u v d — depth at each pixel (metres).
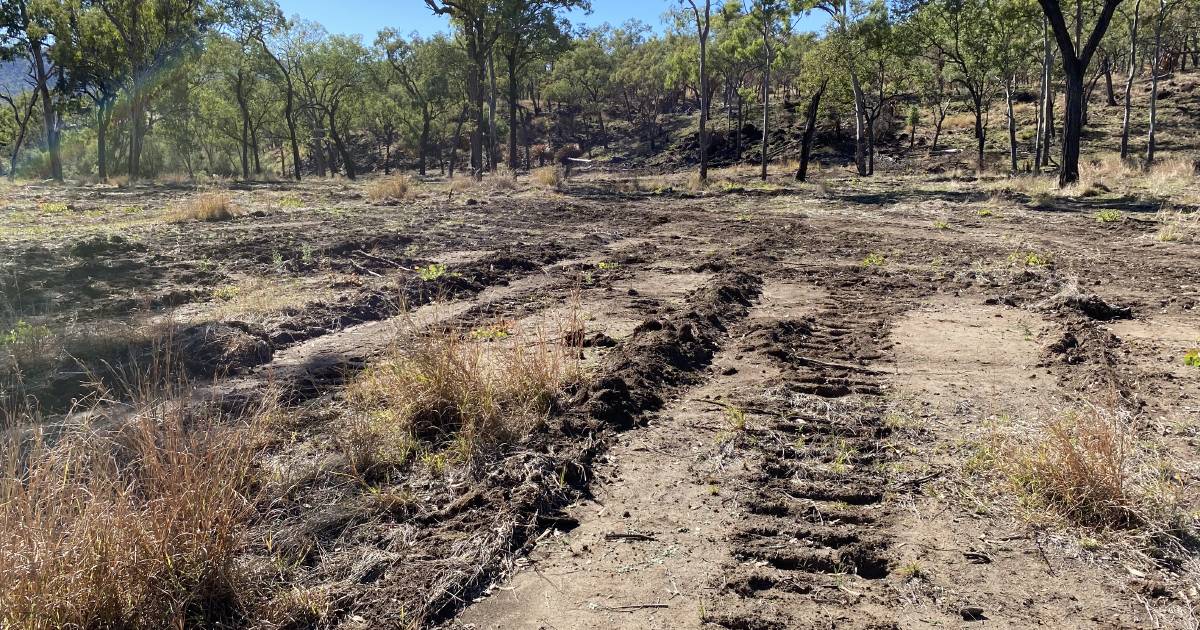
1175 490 3.41
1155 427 4.20
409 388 4.33
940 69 38.44
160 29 35.28
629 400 4.51
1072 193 18.38
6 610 2.26
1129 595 2.77
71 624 2.35
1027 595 2.78
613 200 20.41
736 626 2.60
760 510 3.39
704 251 11.12
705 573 2.92
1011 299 7.55
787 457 3.95
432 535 3.17
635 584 2.85
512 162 43.44
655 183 26.64
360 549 3.07
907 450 4.00
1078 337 6.03
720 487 3.59
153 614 2.49
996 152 38.56
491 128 38.62
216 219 14.36
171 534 2.65
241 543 2.88
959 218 15.23
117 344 5.76
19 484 2.57
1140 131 38.69
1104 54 38.22
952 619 2.65
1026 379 5.12
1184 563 2.93
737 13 29.22
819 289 8.36
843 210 17.33
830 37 29.62
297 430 4.25
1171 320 6.78
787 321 6.50
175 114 43.19
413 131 58.72
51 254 9.55
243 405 4.48
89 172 47.78
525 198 20.34
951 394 4.84
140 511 2.73
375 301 7.50
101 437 3.41
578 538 3.19
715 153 52.12
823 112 40.28
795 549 3.07
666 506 3.43
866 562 2.99
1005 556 3.02
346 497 3.47
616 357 5.29
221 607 2.65
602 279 8.91
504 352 5.15
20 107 49.47
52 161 34.66
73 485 2.78
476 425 4.05
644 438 4.14
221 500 2.86
